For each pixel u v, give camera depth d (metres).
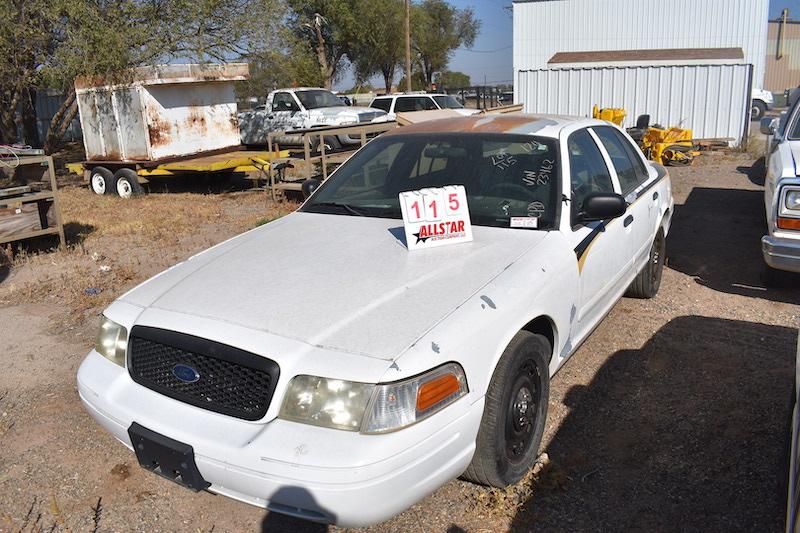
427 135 4.59
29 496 3.46
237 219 10.45
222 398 2.80
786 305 5.68
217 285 3.30
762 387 4.25
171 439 2.77
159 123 13.27
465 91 38.75
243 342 2.79
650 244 5.40
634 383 4.38
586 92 18.73
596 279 4.13
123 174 13.42
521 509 3.18
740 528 3.02
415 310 2.94
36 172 8.42
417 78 52.56
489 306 3.03
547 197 3.92
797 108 6.82
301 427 2.60
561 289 3.58
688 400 4.14
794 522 2.12
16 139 17.75
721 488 3.29
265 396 2.69
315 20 36.41
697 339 5.01
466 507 3.21
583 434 3.81
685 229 8.58
